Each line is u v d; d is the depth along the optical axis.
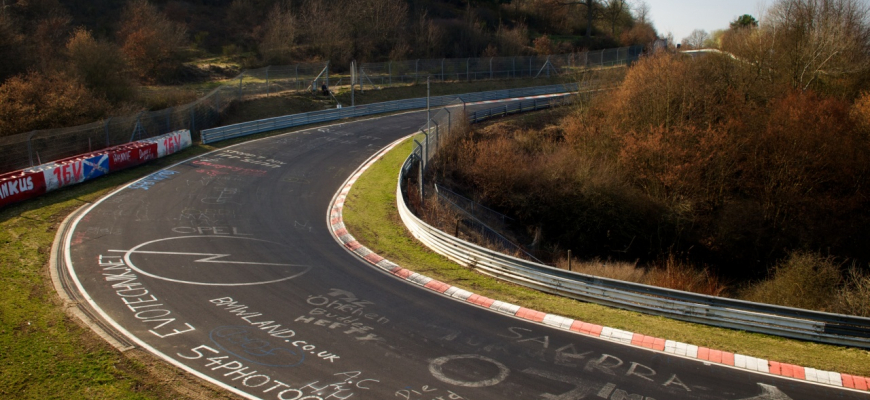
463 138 33.84
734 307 13.62
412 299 14.71
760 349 12.40
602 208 29.45
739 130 30.89
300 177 26.94
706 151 29.88
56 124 27.19
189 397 9.99
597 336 12.78
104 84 34.38
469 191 30.38
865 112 31.28
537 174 30.78
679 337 12.84
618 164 31.67
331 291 15.04
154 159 27.36
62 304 13.39
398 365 11.33
